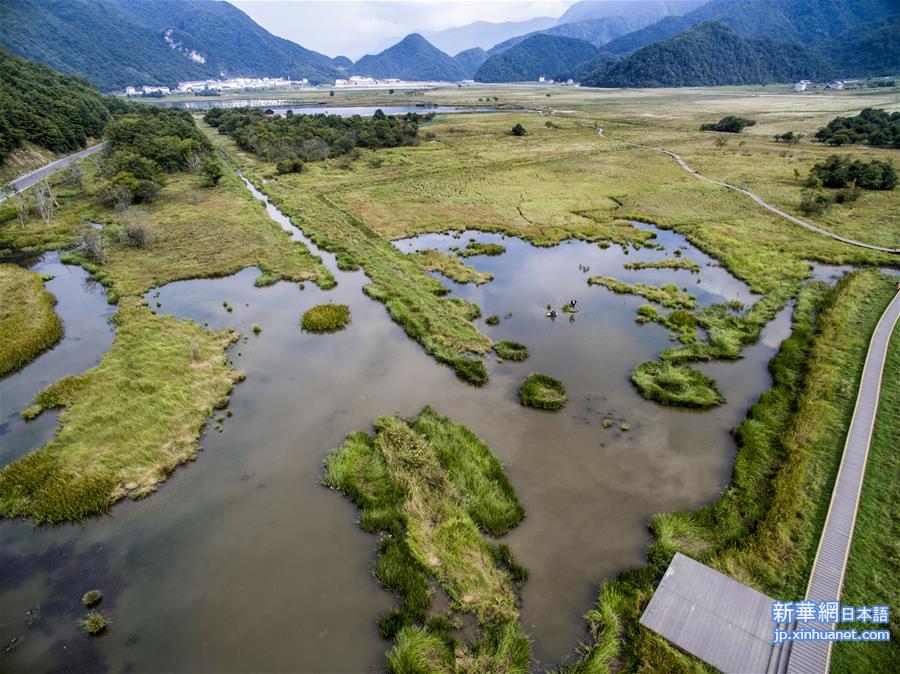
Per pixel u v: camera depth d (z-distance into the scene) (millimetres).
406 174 96062
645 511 24031
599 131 149125
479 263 55719
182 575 21047
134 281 49406
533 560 21609
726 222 67000
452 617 19234
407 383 34031
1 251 56938
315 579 20875
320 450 28078
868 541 21078
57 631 18984
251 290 48594
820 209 67750
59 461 26312
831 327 38969
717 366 35875
